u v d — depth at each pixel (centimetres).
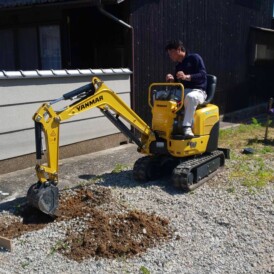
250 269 393
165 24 990
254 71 1488
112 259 409
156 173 639
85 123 818
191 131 595
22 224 483
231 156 764
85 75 790
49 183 474
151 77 959
